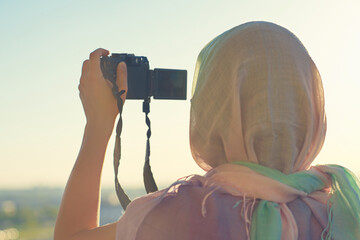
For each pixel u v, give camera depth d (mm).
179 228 1110
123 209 1249
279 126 1171
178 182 1167
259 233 1095
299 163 1210
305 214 1164
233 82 1176
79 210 1178
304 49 1249
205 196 1130
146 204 1138
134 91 1342
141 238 1117
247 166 1153
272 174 1143
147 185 1359
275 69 1184
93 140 1217
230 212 1121
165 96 1368
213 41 1289
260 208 1118
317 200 1207
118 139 1236
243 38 1210
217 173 1177
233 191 1142
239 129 1164
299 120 1192
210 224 1105
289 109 1180
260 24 1235
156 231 1116
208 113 1216
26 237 49719
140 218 1131
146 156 1362
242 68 1181
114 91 1239
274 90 1176
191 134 1262
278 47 1200
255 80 1179
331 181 1226
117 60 1287
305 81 1203
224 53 1211
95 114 1229
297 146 1198
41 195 100750
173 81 1371
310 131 1190
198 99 1239
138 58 1345
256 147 1179
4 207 71000
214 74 1212
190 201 1133
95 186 1199
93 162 1205
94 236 1159
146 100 1353
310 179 1195
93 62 1271
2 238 51219
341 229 1164
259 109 1169
